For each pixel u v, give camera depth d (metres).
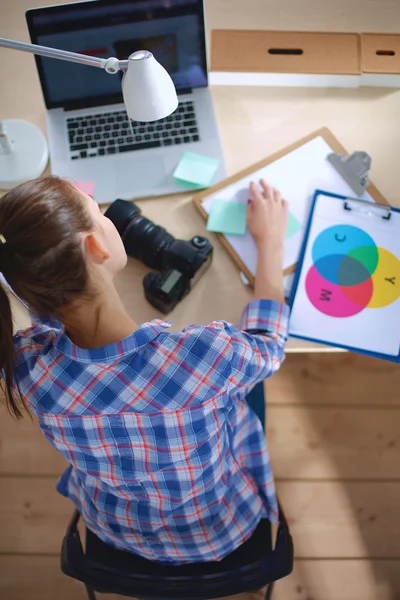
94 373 0.74
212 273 1.12
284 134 1.25
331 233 1.12
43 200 0.65
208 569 1.02
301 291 1.08
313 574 1.54
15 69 1.34
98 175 1.20
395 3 1.40
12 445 1.67
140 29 1.15
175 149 1.22
